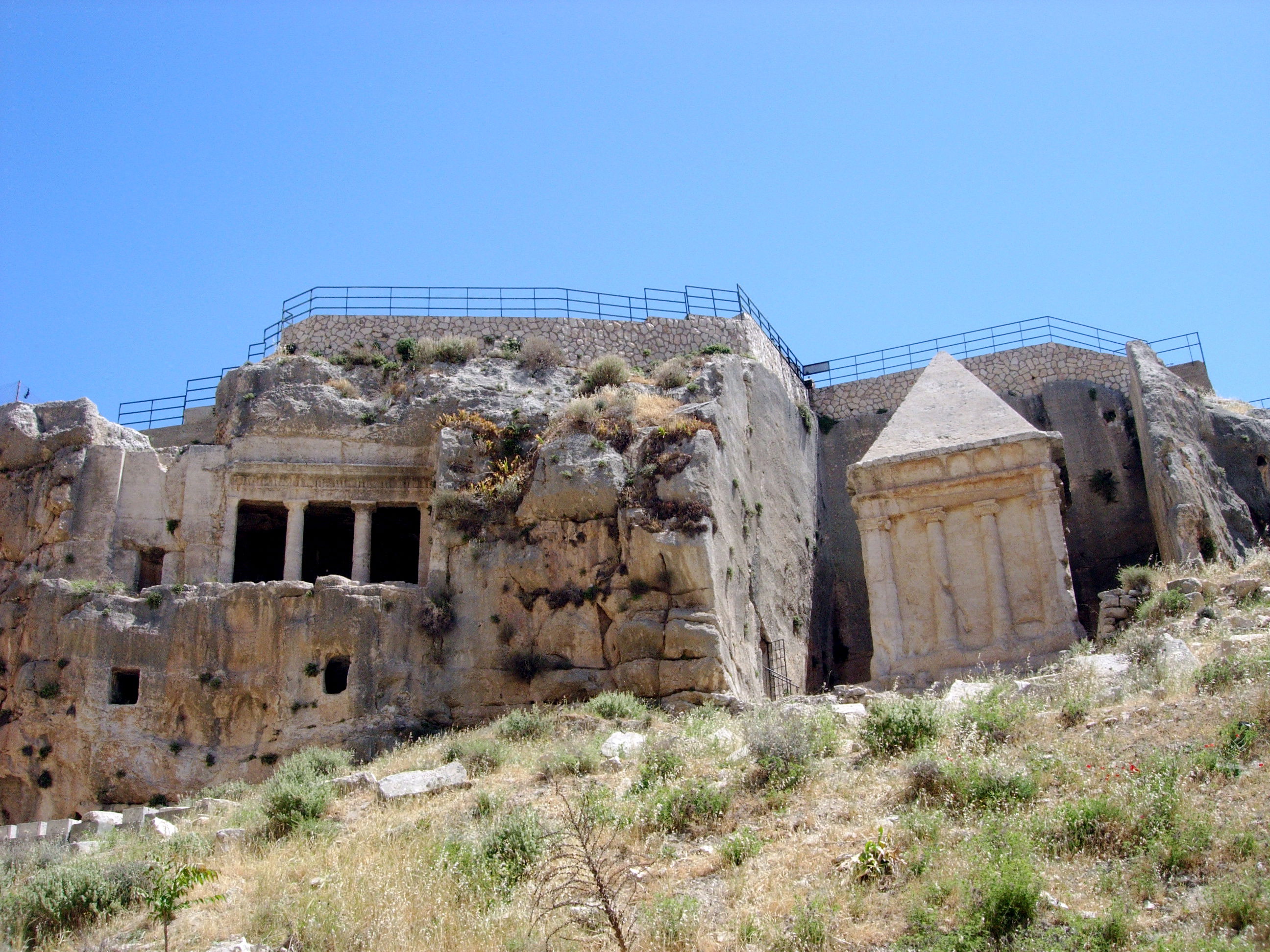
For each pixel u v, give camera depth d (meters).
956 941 12.34
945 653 30.59
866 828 15.46
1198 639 23.17
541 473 35.91
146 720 32.78
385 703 32.84
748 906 13.98
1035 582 30.59
